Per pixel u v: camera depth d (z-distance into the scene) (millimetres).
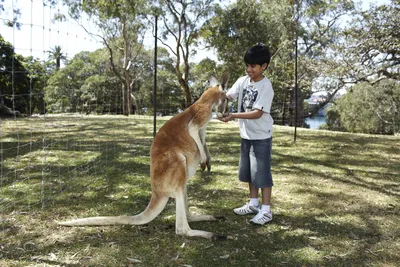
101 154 5961
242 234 2910
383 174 4930
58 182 4277
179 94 27000
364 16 9398
